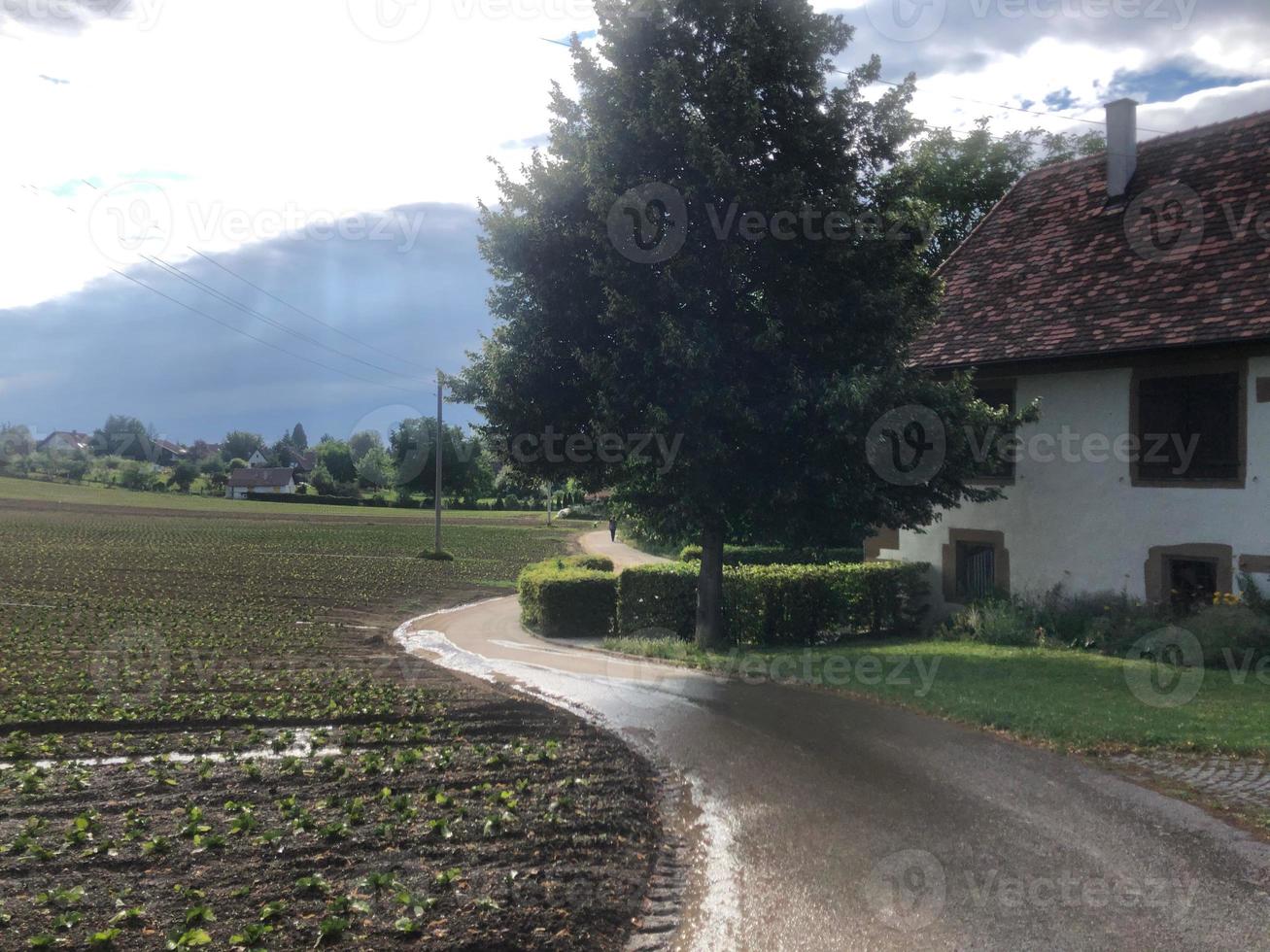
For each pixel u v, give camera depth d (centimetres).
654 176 1546
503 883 568
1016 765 859
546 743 949
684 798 790
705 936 523
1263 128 1772
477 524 7588
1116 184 1889
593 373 1523
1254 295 1491
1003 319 1834
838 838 677
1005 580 1792
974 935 518
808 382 1484
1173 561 1562
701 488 1524
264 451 13150
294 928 493
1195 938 509
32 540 4606
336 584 3256
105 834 648
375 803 732
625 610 2103
